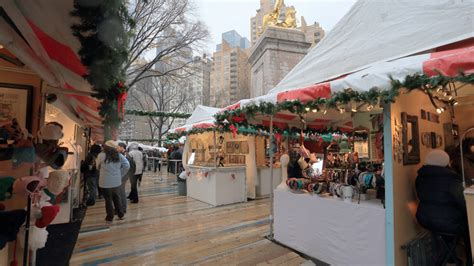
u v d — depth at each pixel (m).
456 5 2.27
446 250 2.53
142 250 3.36
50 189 1.91
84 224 4.47
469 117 3.54
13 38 1.47
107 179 4.59
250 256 3.18
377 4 2.87
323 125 5.24
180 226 4.39
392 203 2.38
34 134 2.20
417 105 2.93
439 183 2.41
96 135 8.71
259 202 6.40
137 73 11.79
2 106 2.10
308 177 4.01
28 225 1.68
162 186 9.23
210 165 6.52
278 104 3.01
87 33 1.42
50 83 2.19
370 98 2.12
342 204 2.80
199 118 7.29
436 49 2.30
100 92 1.91
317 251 3.08
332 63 3.22
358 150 6.07
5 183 1.61
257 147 7.46
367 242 2.55
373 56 2.79
